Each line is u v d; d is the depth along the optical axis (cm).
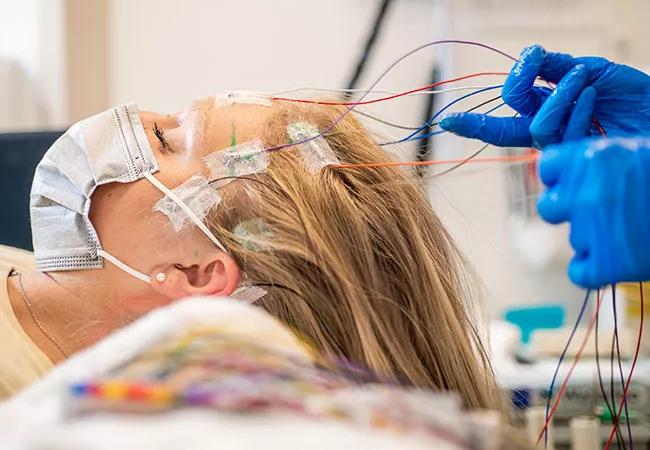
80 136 110
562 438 154
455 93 201
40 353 107
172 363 59
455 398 68
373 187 112
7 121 226
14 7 230
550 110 88
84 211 108
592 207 71
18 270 124
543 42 210
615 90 91
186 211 106
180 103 229
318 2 226
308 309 103
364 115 127
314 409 54
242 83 229
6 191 168
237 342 63
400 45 222
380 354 101
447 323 112
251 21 227
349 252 106
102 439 51
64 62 226
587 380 159
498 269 204
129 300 110
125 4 228
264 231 106
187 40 228
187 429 51
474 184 196
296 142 112
